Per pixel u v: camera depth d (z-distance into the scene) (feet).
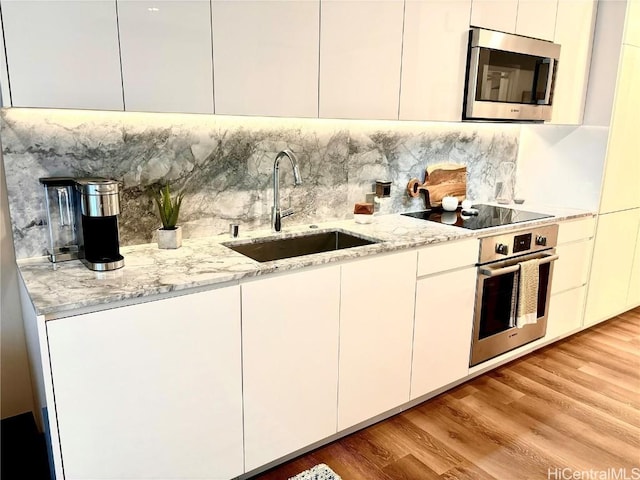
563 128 10.93
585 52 10.14
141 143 6.62
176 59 5.65
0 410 6.70
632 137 10.78
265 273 5.87
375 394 7.49
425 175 10.03
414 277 7.52
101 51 5.19
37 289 4.97
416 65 7.77
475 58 8.24
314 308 6.43
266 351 6.09
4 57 4.72
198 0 5.67
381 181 9.35
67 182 5.78
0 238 6.13
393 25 7.35
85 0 5.01
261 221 7.98
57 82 5.02
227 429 5.97
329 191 8.70
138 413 5.23
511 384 9.23
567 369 9.87
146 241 6.92
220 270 5.72
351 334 6.93
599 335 11.63
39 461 6.23
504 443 7.45
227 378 5.81
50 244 5.88
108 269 5.63
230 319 5.68
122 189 6.59
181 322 5.32
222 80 6.02
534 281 9.15
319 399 6.80
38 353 4.97
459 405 8.48
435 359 8.23
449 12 7.91
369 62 7.23
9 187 5.87
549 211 10.39
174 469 5.64
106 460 5.13
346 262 6.66
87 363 4.81
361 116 7.34
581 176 10.71
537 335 10.16
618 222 11.26
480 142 10.98
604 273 11.38
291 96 6.61
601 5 10.03
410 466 6.91
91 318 4.74
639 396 8.86
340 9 6.79
